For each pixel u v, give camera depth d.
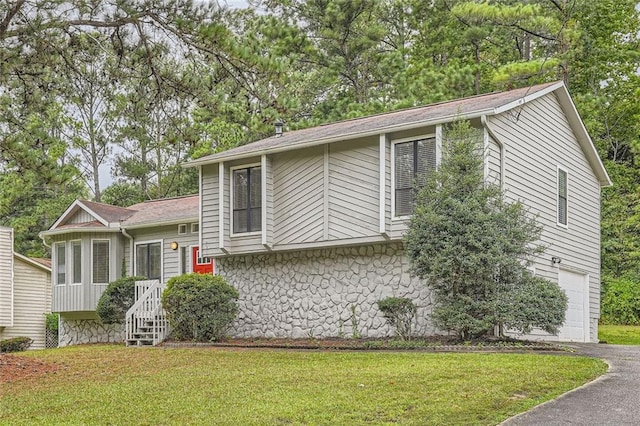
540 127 17.47
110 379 10.95
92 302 22.36
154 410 8.26
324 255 17.44
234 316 17.66
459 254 13.59
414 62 30.61
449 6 30.33
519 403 8.01
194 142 13.62
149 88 13.09
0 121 13.40
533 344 13.81
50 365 13.16
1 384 10.98
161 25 12.08
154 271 22.17
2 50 12.16
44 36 12.27
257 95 12.79
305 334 17.48
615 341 20.97
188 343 16.95
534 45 31.97
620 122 31.86
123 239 22.88
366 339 16.09
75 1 11.91
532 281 13.95
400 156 15.79
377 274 16.45
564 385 8.91
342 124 19.31
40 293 29.39
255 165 18.34
